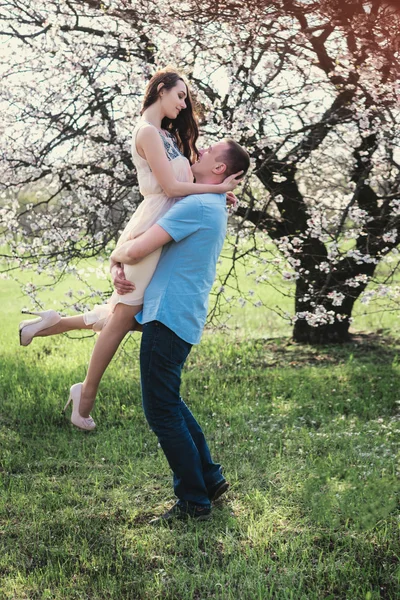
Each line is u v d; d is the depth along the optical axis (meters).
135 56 6.16
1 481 3.88
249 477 3.88
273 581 2.78
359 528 3.18
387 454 4.07
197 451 3.33
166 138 3.18
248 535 3.19
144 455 4.34
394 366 6.56
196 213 3.10
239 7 5.45
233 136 5.80
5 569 2.94
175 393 3.24
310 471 3.86
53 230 6.27
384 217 6.75
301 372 6.39
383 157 6.58
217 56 6.03
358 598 2.67
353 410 5.23
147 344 3.14
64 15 6.02
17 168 6.35
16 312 10.66
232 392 5.72
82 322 3.37
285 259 6.66
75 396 3.34
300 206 7.17
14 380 6.11
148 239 3.05
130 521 3.38
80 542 3.17
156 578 2.79
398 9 4.77
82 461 4.27
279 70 5.76
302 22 5.78
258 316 9.70
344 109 6.28
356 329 8.75
